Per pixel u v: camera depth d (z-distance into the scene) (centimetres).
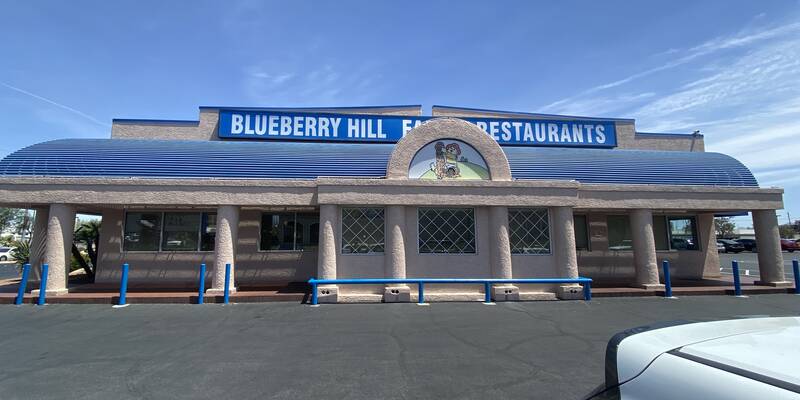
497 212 1157
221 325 819
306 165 1262
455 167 1199
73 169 1174
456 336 731
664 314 931
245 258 1432
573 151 1420
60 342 694
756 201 1298
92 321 855
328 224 1125
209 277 1412
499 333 752
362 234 1162
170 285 1346
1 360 596
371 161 1289
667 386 170
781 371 158
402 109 1750
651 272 1235
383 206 1170
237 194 1150
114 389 491
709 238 1603
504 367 566
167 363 584
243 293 1150
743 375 158
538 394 476
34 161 1184
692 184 1311
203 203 1141
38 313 940
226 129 1564
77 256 1655
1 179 1110
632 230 1280
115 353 632
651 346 195
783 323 230
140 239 1422
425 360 595
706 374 164
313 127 1595
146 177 1187
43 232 1371
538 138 1670
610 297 1173
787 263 2695
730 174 1349
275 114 1589
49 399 462
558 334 745
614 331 768
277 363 584
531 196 1163
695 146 1797
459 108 1758
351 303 1072
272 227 1475
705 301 1106
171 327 802
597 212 1537
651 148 1772
